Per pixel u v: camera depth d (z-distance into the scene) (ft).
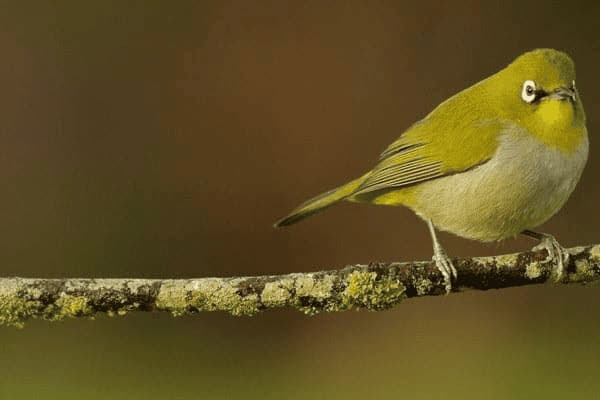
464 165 27.76
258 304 22.41
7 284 21.72
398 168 28.89
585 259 23.98
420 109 51.34
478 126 27.68
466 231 29.07
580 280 24.13
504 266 23.75
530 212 27.78
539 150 26.99
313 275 22.65
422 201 28.99
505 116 27.55
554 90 26.86
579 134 27.12
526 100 27.30
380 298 22.90
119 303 21.99
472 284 23.67
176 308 22.22
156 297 22.07
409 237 47.57
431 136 28.48
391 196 29.58
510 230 28.58
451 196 28.25
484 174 27.58
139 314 43.50
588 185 49.37
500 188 27.48
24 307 21.70
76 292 21.86
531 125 27.14
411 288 23.12
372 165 49.60
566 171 27.07
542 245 24.36
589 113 52.11
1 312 21.72
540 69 27.14
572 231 48.47
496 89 28.02
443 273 23.21
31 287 21.74
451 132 28.12
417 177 28.53
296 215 31.14
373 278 22.88
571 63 27.55
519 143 27.14
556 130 26.81
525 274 23.84
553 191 27.32
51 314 21.89
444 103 29.40
